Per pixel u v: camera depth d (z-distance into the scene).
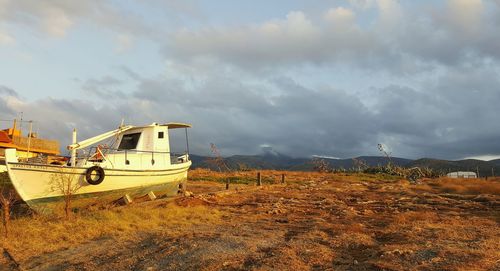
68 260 10.14
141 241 11.78
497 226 12.63
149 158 19.62
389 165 56.75
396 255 8.69
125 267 9.31
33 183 15.41
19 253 10.88
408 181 43.47
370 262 8.30
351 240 10.73
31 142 28.98
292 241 10.81
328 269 8.07
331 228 12.88
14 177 15.06
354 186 34.28
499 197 23.09
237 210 18.05
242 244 10.45
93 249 11.13
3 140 26.77
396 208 19.03
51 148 30.83
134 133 20.39
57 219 14.57
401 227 12.59
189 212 16.55
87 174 16.48
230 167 50.34
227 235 11.76
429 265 7.77
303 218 15.80
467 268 7.42
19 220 14.53
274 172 49.03
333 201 22.00
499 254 8.44
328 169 58.97
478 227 12.29
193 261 9.12
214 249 9.99
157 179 20.02
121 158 18.50
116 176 17.61
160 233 12.55
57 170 15.75
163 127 20.73
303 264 8.45
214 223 14.59
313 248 9.84
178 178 22.19
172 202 18.72
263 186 29.61
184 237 11.59
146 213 15.58
